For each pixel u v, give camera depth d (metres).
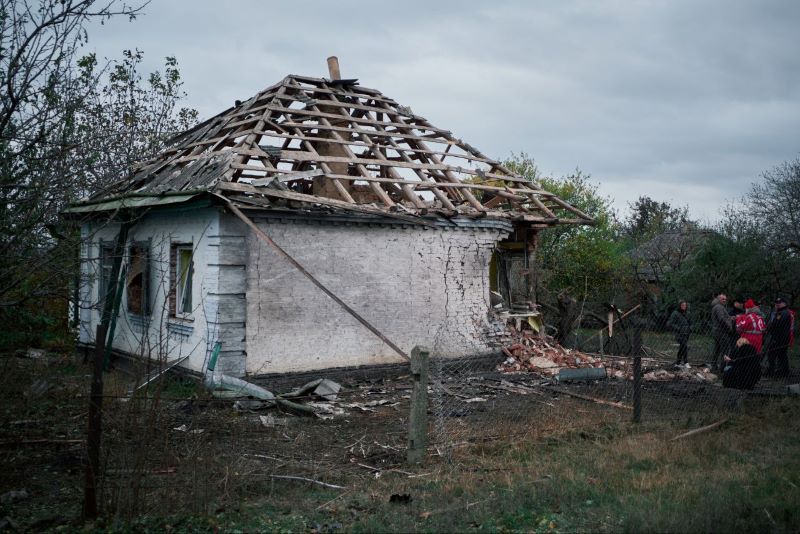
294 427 7.93
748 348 10.38
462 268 12.63
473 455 6.74
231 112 13.60
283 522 4.86
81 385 9.09
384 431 7.84
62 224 6.66
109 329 10.48
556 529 4.75
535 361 12.79
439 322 12.22
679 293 20.50
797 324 17.39
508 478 5.84
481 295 12.93
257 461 6.40
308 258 10.73
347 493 5.58
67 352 13.98
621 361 13.56
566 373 11.24
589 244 23.22
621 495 5.46
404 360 11.73
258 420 8.15
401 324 11.74
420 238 12.05
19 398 7.45
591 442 7.32
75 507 5.10
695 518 4.76
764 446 7.09
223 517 4.88
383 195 11.27
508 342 13.34
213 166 10.66
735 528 4.67
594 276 23.23
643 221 37.56
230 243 9.97
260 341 10.20
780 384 11.58
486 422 8.05
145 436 4.97
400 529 4.69
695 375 12.15
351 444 7.23
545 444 7.20
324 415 8.61
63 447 6.69
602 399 9.58
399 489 5.64
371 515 4.98
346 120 13.02
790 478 5.87
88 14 5.77
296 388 10.38
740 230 22.11
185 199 9.74
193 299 10.51
